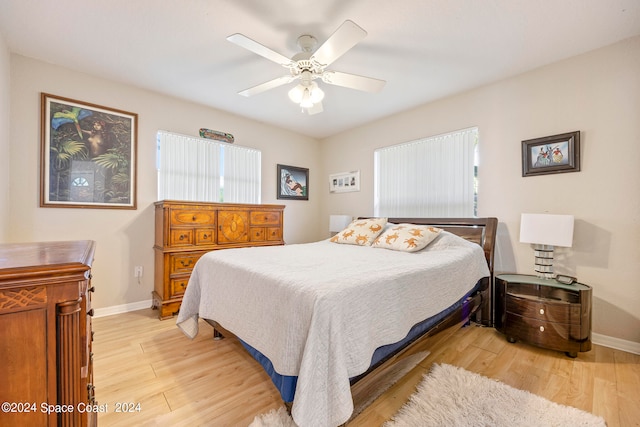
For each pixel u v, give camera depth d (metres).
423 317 1.67
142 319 2.69
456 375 1.73
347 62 2.46
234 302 1.71
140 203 3.00
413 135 3.55
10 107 2.31
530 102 2.61
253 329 1.51
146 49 2.29
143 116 3.02
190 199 3.36
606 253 2.21
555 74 2.47
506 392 1.56
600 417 1.38
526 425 1.31
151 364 1.89
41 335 0.68
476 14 1.86
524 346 2.19
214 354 2.03
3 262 0.72
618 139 2.17
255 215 3.46
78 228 2.64
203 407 1.46
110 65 2.54
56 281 0.69
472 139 3.03
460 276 2.14
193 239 2.93
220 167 3.64
